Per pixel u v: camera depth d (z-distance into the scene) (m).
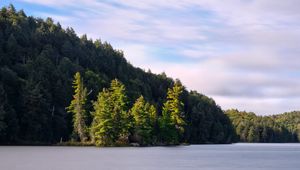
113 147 113.69
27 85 123.31
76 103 124.69
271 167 63.94
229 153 105.06
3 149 93.44
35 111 121.81
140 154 84.12
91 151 91.38
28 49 164.38
